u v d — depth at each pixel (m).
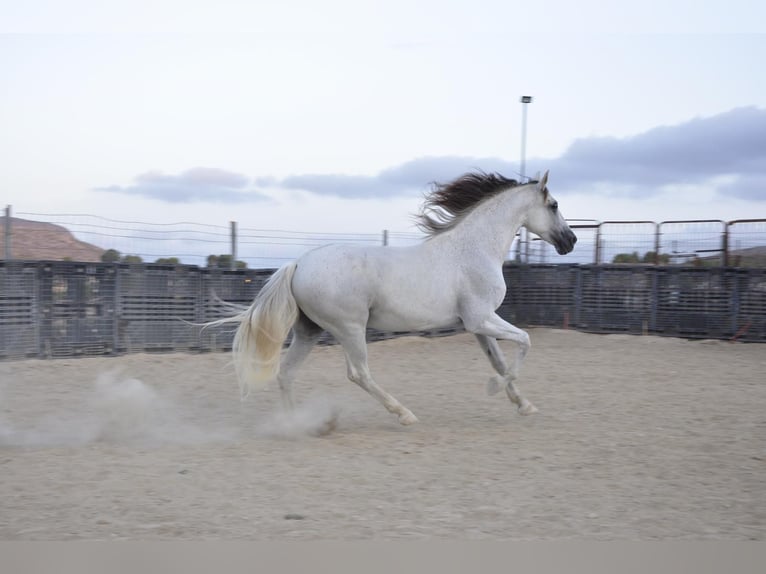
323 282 6.67
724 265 15.35
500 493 4.96
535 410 7.49
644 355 12.73
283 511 4.55
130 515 4.45
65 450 6.04
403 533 4.19
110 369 10.45
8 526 4.24
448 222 7.26
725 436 6.75
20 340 10.91
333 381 9.98
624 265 15.55
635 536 4.20
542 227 7.66
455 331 15.19
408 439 6.58
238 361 6.75
